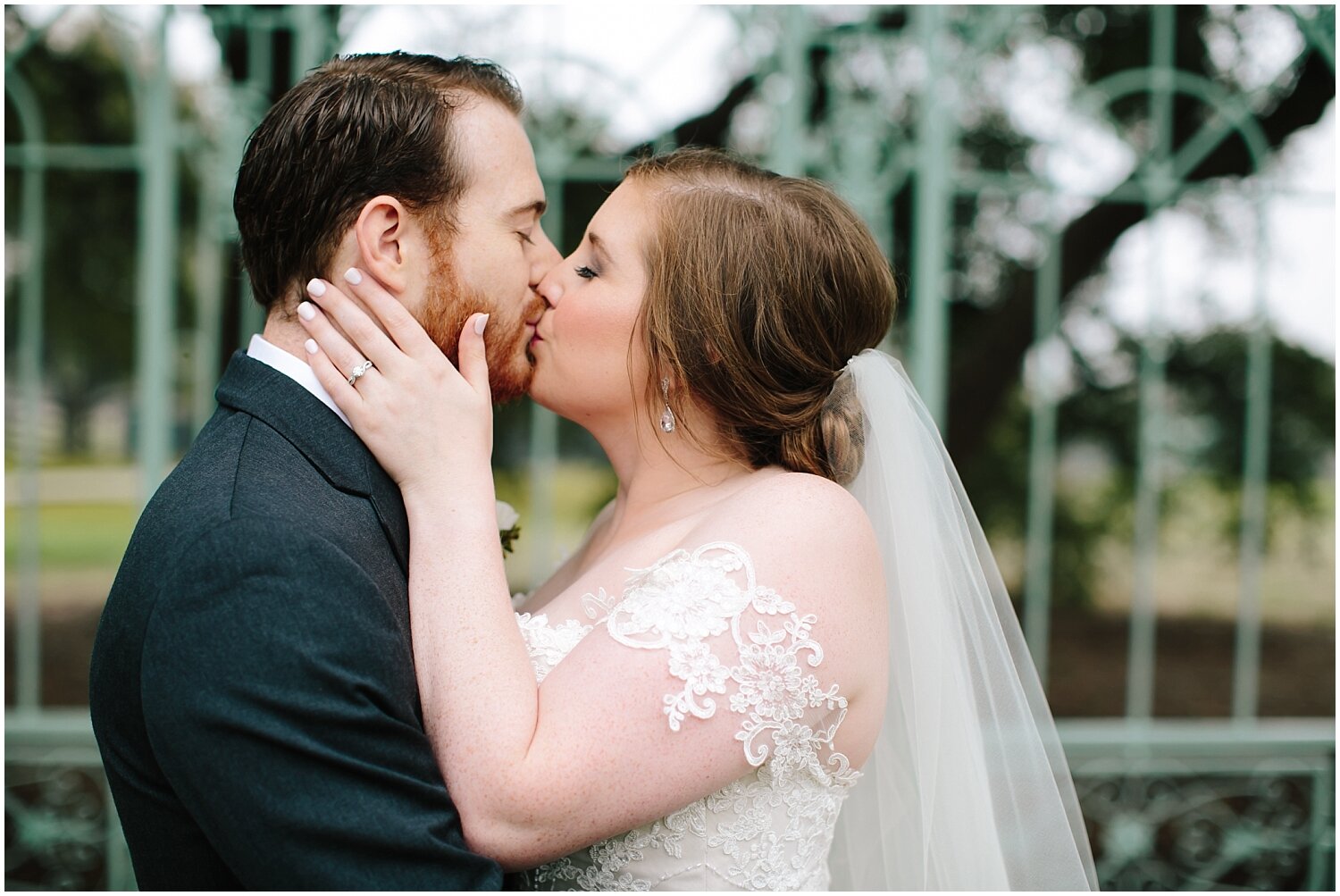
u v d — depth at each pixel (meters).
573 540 7.77
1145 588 3.92
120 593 1.40
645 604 1.42
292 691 1.23
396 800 1.26
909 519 1.78
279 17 3.60
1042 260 3.90
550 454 3.77
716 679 1.36
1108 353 7.21
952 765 1.74
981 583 1.83
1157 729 3.87
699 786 1.37
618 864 1.47
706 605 1.40
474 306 1.61
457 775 1.32
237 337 4.05
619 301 1.69
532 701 1.35
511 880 1.56
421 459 1.45
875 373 1.82
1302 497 7.96
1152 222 3.92
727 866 1.46
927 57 3.52
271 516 1.30
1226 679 7.57
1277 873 4.13
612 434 1.81
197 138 3.77
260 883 1.25
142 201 3.60
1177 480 8.06
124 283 7.64
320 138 1.53
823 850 1.60
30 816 3.72
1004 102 5.27
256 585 1.26
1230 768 3.95
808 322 1.65
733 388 1.65
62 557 9.41
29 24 3.63
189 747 1.24
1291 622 8.41
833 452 1.74
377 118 1.53
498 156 1.62
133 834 1.46
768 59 3.58
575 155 3.62
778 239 1.64
